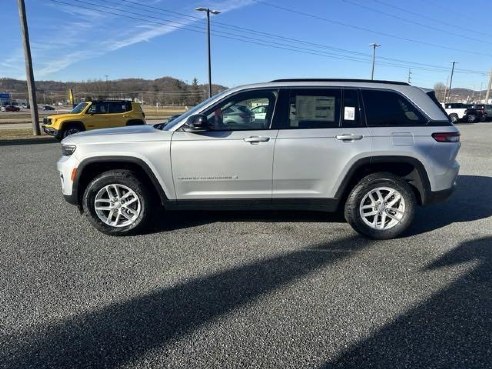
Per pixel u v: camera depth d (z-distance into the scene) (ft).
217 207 15.05
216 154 14.37
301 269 12.26
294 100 14.60
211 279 11.57
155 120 108.99
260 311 9.84
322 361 8.02
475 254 13.52
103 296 10.54
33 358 8.04
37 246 14.02
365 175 15.02
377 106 14.79
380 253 13.58
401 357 8.14
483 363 7.95
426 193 14.89
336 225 16.52
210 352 8.27
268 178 14.62
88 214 14.87
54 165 31.71
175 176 14.57
